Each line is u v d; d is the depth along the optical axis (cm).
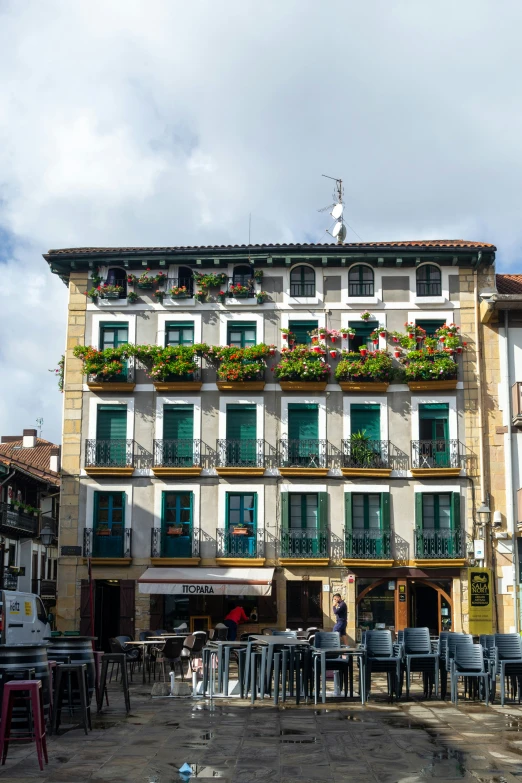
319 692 1720
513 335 3144
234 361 3119
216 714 1471
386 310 3197
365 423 3145
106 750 1147
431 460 3097
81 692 1273
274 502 3092
